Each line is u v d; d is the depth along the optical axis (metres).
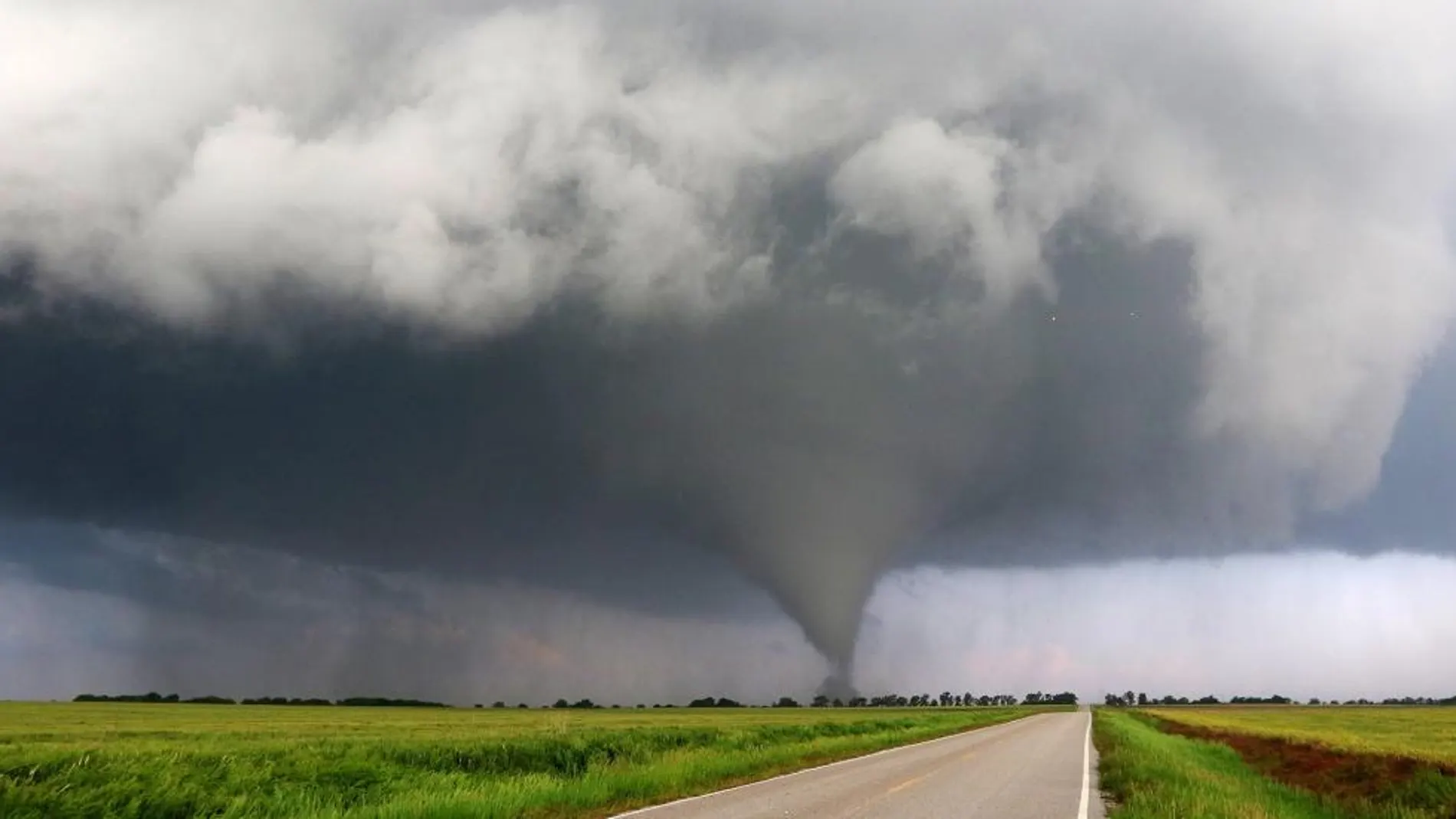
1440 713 146.38
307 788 18.73
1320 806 21.39
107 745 39.06
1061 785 24.09
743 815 16.47
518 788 19.44
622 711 184.12
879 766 29.36
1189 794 18.62
